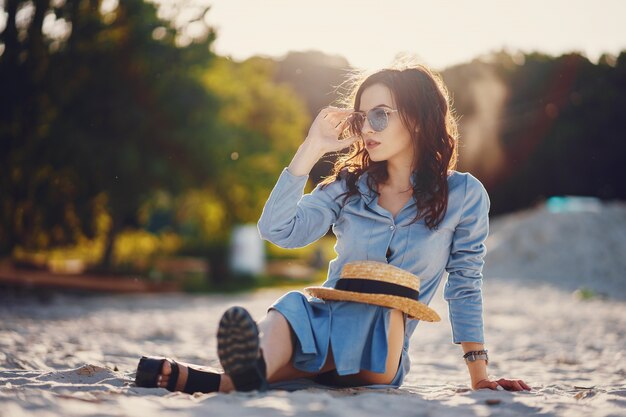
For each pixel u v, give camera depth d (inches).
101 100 784.9
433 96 129.6
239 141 999.6
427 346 331.6
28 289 687.7
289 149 1162.6
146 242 1081.4
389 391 122.3
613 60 1765.5
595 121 1665.8
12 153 760.3
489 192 1691.7
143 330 356.8
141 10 820.6
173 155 852.6
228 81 1003.3
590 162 1656.0
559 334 402.6
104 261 909.2
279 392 110.8
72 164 757.3
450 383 187.8
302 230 130.0
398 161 131.1
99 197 830.5
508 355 298.2
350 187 131.5
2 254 791.7
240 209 1046.4
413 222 129.0
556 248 1083.9
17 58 749.3
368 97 129.2
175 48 837.8
